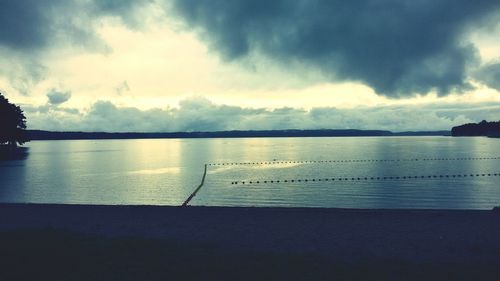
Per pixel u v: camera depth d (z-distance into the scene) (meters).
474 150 141.38
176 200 43.28
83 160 108.44
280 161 103.25
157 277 9.92
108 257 11.45
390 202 42.22
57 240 13.37
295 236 14.74
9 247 12.42
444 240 14.15
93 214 19.16
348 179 63.28
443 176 66.31
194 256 11.64
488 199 44.03
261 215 18.45
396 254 12.41
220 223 16.98
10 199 43.66
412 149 152.38
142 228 16.19
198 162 102.19
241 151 157.88
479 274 10.23
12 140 121.81
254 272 10.27
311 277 9.95
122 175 70.19
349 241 14.02
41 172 74.38
